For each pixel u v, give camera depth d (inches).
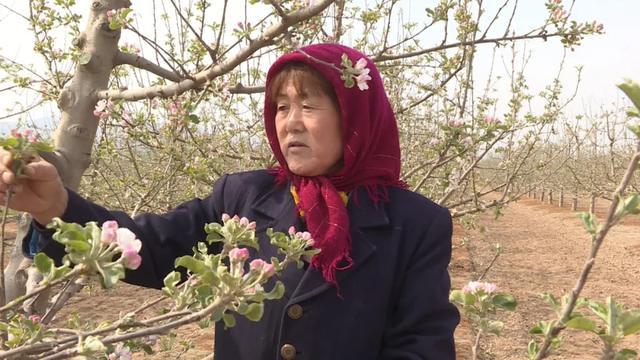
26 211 42.8
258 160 117.6
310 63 48.8
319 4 68.4
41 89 97.3
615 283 339.3
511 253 430.6
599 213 668.7
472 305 54.9
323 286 47.4
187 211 56.3
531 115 148.7
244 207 55.3
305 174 51.0
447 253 50.1
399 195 52.4
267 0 67.2
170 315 33.5
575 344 221.5
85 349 29.9
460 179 115.6
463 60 110.4
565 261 402.3
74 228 27.8
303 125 49.9
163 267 53.6
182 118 83.0
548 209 741.3
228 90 85.4
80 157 73.9
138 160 134.3
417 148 163.0
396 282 49.1
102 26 74.9
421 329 46.5
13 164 37.9
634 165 31.7
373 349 47.7
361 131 49.4
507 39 103.0
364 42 130.1
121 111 81.9
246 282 32.7
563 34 101.3
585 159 589.9
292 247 41.1
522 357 208.8
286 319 47.6
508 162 166.4
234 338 51.1
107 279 27.5
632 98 31.4
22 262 67.1
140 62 77.9
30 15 97.3
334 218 47.5
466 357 203.8
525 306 282.2
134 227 51.7
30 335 38.9
